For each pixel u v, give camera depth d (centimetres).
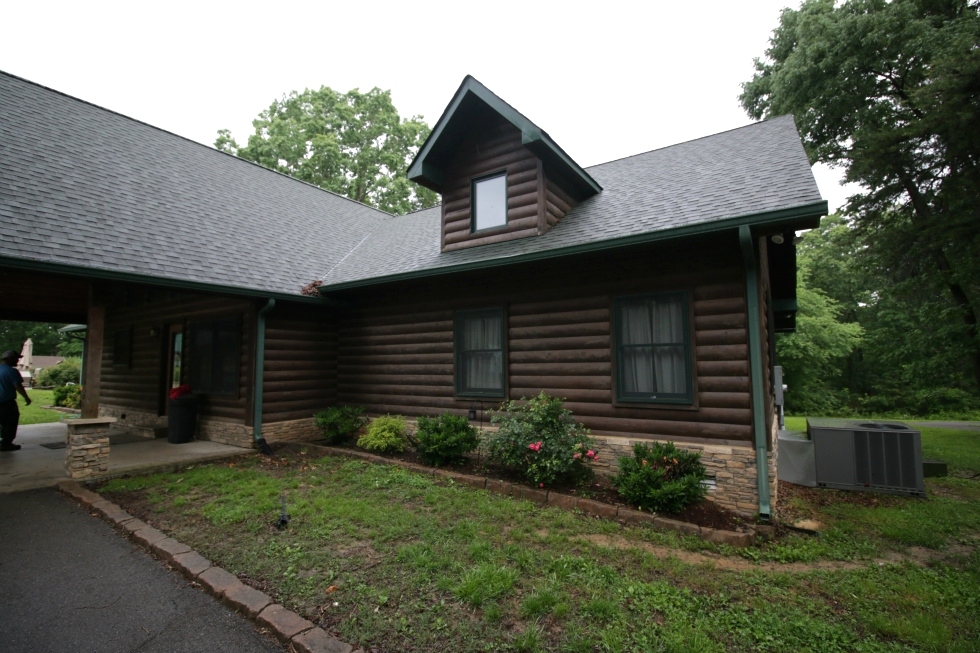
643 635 281
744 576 371
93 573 372
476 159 811
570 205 805
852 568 398
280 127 2420
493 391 735
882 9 1362
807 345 1944
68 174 761
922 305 1548
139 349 1118
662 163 849
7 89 859
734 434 530
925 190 1257
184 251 751
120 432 1040
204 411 923
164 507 512
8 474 647
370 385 904
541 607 309
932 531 482
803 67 1421
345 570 366
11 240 546
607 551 407
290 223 1096
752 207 511
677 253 580
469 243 803
